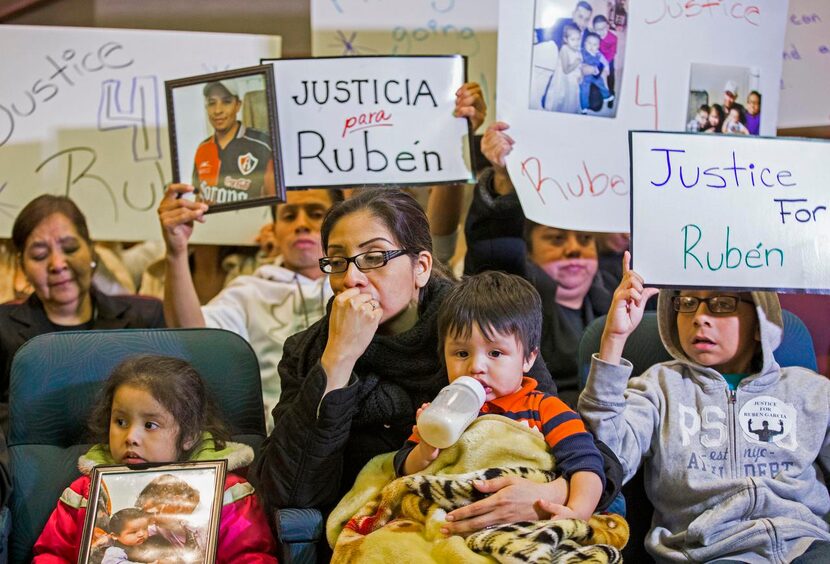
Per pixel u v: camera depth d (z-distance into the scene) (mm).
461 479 1687
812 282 2066
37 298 2971
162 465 1797
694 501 1997
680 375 2141
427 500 1688
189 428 1932
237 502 1876
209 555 1695
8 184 3086
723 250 2055
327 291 3090
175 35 3180
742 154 2109
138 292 3123
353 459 1940
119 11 3221
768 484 1957
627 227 2807
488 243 2854
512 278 1842
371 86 2557
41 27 3133
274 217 3166
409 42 3219
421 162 2541
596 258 3105
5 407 2699
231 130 2482
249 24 3240
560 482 1693
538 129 2754
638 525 2123
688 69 2887
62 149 3119
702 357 2105
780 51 2957
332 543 1749
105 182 3139
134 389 1888
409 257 1896
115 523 1722
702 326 2096
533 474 1709
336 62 2555
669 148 2084
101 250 3115
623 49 2818
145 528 1717
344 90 2553
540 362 1971
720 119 2910
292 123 2543
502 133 2715
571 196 2771
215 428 2008
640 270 2027
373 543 1627
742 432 2053
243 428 2109
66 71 3137
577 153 2781
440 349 1858
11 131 3098
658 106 2861
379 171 2529
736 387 2127
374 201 1901
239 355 2152
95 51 3150
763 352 2086
